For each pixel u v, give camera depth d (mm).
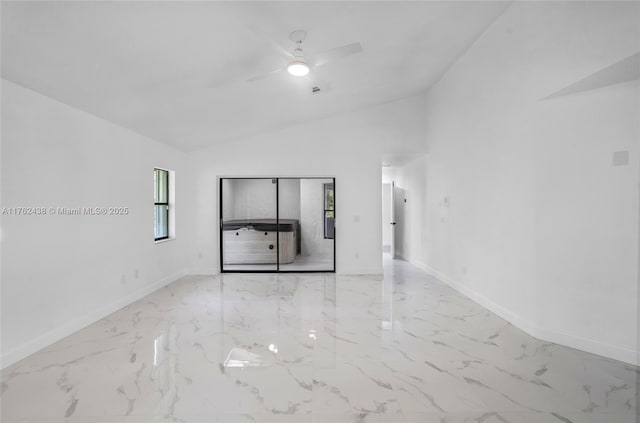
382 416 1942
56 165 3012
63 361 2617
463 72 4391
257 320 3570
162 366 2543
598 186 2693
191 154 5797
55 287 2998
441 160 5266
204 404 2061
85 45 2301
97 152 3557
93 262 3492
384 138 5859
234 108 4246
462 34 3775
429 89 5707
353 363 2590
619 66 2348
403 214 7688
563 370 2461
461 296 4473
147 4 2037
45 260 2895
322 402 2080
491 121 3725
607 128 2645
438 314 3742
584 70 2523
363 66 4008
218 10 2266
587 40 2500
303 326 3395
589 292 2746
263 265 5969
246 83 3586
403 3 2785
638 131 2523
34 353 2754
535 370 2465
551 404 2049
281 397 2135
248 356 2715
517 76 3215
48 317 2922
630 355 2561
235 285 5109
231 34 2592
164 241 5027
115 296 3865
